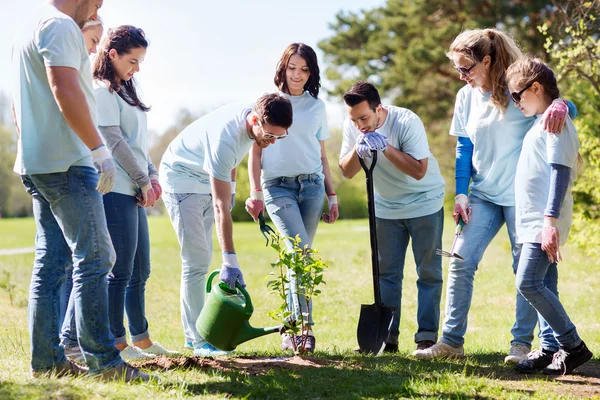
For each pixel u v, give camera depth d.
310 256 4.50
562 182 3.89
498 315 7.97
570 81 11.98
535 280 4.00
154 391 3.34
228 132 4.01
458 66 4.43
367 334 4.66
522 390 3.64
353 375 3.84
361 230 24.33
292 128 4.84
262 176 4.96
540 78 4.06
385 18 25.92
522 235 4.06
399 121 4.66
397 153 4.52
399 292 4.98
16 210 60.28
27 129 3.42
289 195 4.91
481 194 4.57
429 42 23.77
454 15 24.78
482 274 10.70
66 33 3.30
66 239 3.51
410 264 11.95
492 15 22.94
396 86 25.28
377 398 3.43
